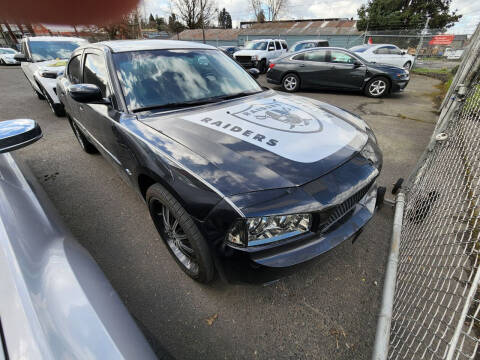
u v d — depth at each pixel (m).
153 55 2.40
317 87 7.98
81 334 0.84
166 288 1.84
